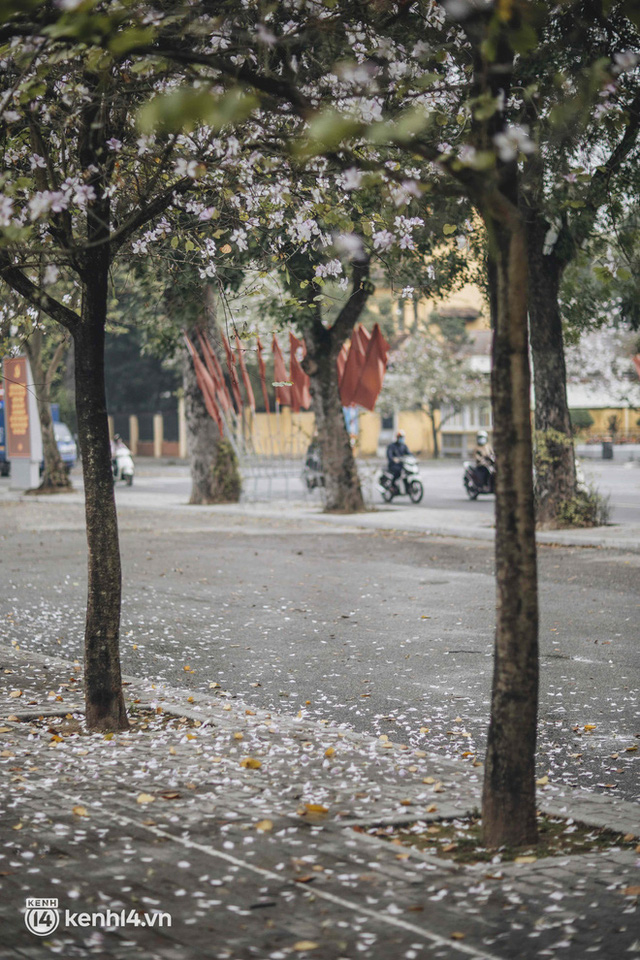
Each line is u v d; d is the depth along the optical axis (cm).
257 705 920
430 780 673
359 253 838
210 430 3136
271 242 933
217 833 577
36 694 938
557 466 2230
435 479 4294
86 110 780
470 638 1203
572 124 688
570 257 1998
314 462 3189
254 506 3023
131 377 6662
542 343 2198
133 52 558
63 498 3553
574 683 984
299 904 484
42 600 1513
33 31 564
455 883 507
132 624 1313
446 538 2270
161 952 439
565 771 726
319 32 702
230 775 685
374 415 6250
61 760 726
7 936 455
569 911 474
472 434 6316
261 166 789
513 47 489
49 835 575
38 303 813
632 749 773
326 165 777
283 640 1207
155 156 805
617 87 677
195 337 2992
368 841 563
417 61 721
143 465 6150
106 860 539
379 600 1472
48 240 804
